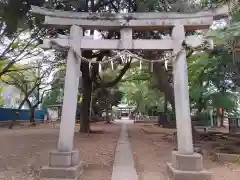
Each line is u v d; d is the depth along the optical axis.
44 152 9.23
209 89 13.45
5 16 9.55
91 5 13.54
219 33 7.76
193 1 10.08
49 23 6.81
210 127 24.11
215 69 10.87
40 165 7.19
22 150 9.69
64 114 6.42
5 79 26.28
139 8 10.82
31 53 16.34
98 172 6.71
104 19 6.86
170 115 28.08
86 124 17.45
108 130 20.80
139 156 9.04
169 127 24.52
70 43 6.73
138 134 17.34
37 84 26.45
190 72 13.48
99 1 13.62
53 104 39.22
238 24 7.66
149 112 45.56
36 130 20.28
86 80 17.44
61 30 12.01
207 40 6.58
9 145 11.00
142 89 33.75
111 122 37.25
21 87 26.47
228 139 13.15
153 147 11.12
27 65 23.11
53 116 47.19
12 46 14.99
